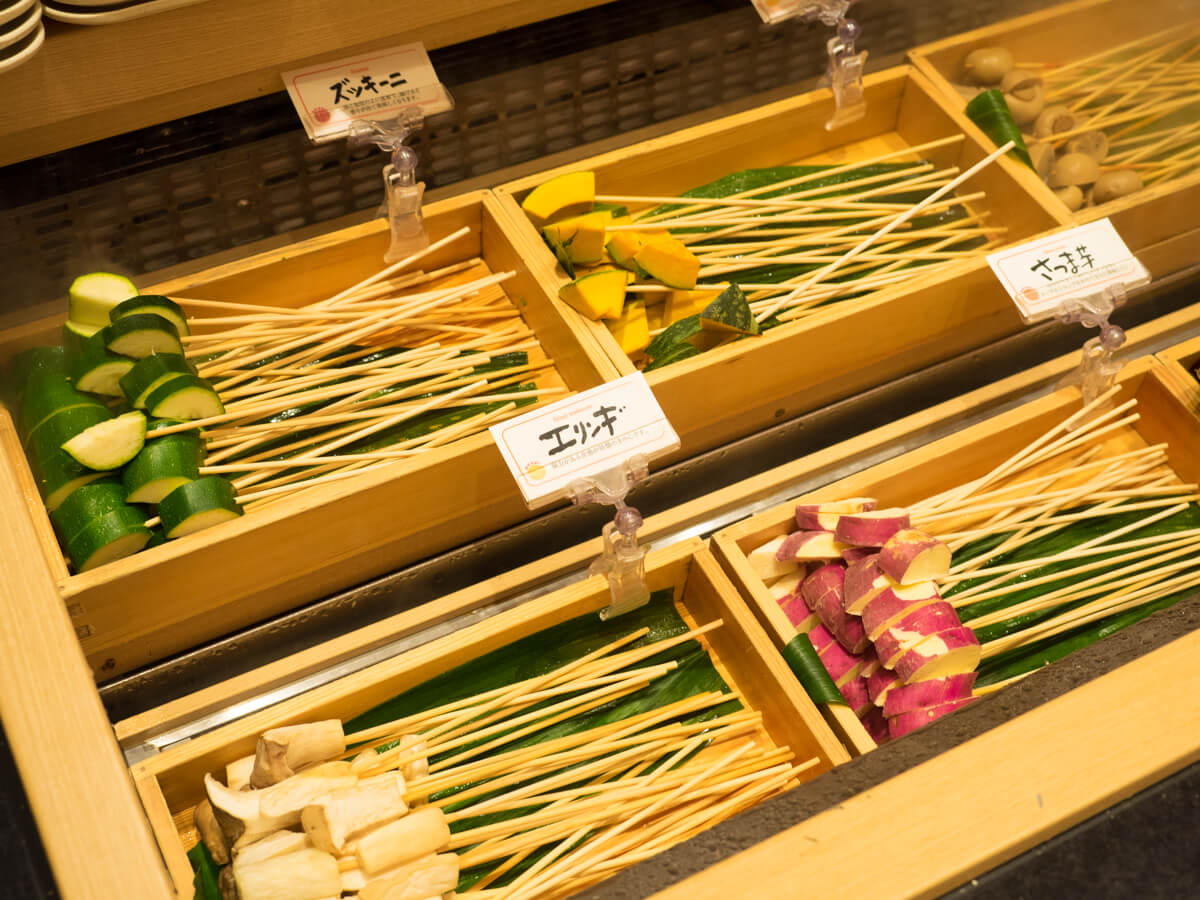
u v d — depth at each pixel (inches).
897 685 62.5
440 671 63.8
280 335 75.0
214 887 56.1
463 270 84.7
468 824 61.6
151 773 57.0
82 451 64.2
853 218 88.7
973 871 40.1
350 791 54.8
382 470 65.4
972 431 72.5
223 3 67.4
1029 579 72.3
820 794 44.4
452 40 79.4
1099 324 74.0
